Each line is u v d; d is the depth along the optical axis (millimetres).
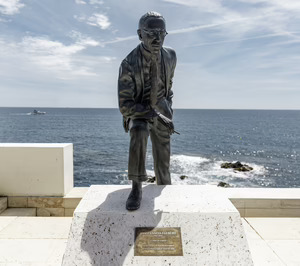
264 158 28469
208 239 2742
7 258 3109
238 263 2615
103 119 104750
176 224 2828
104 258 2637
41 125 70188
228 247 2699
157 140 3725
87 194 3389
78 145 35594
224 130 63188
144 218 2865
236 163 22953
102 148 33094
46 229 3857
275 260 3123
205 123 88062
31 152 4551
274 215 4348
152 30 3004
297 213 4348
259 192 4562
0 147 4555
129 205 2959
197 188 3559
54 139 42219
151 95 3285
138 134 3146
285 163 25750
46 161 4551
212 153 31203
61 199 4570
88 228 2809
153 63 3150
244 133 56750
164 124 3354
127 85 3293
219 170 21469
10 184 4602
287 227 3967
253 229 3908
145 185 3670
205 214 2889
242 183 18203
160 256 2645
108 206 3045
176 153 30672
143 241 2727
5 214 4359
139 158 3133
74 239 2748
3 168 4578
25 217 4254
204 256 2646
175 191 3455
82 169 21781
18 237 3613
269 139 46719
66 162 4672
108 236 2762
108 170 21469
